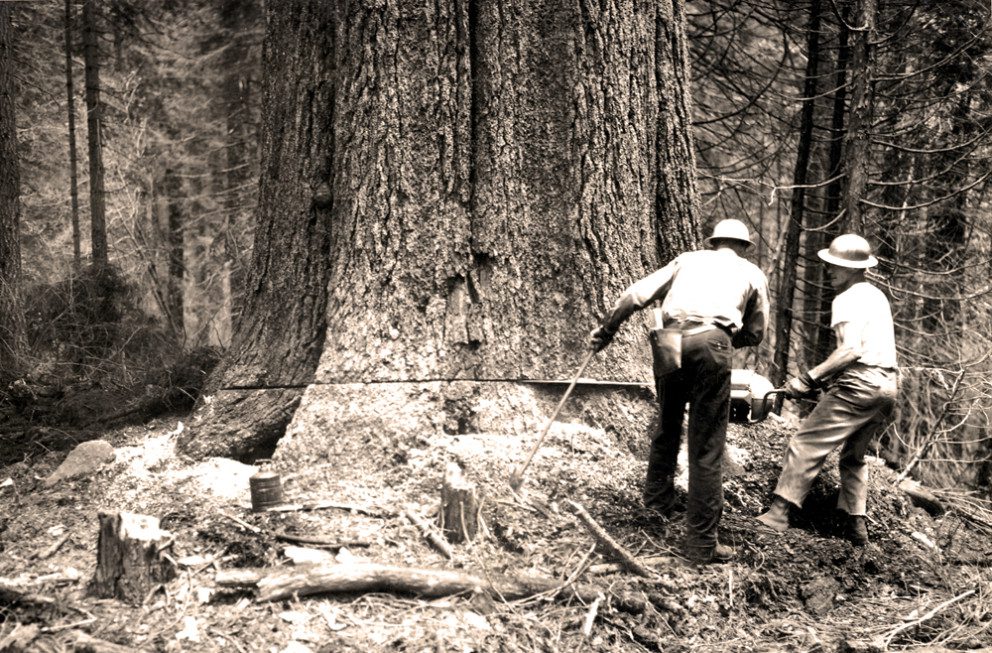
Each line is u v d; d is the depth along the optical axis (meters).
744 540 5.12
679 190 6.41
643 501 5.16
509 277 5.64
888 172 11.84
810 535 5.41
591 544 4.69
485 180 5.64
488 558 4.45
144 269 14.35
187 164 16.94
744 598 4.67
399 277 5.54
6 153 8.47
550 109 5.79
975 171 11.55
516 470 4.98
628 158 5.93
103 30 15.91
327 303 5.80
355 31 5.64
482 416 5.40
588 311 5.70
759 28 13.20
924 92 11.48
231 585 3.99
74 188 14.13
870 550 5.39
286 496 4.85
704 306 4.84
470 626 3.97
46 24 15.90
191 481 5.07
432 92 5.59
